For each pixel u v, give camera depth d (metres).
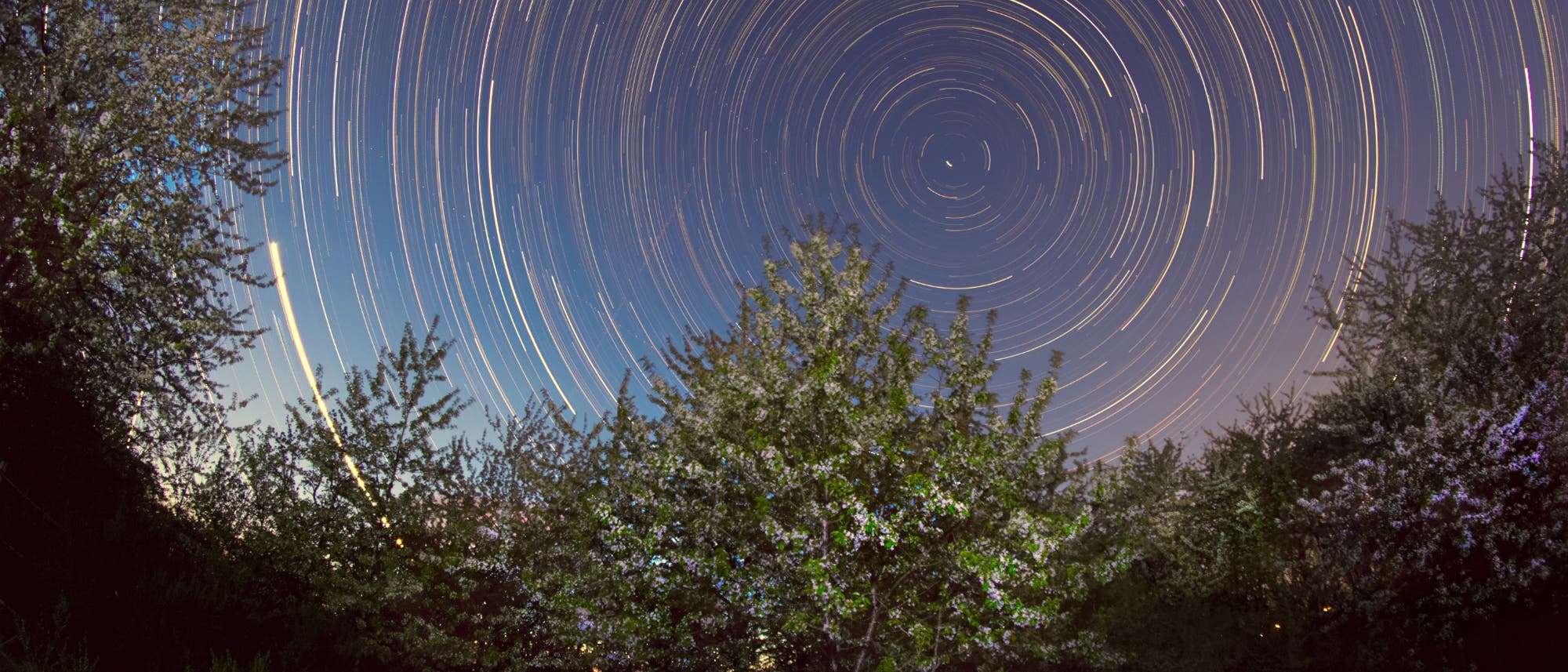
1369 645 11.44
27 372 9.54
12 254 8.80
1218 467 14.49
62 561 7.89
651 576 8.73
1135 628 11.53
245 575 9.42
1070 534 7.95
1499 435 10.67
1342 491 11.55
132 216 9.06
